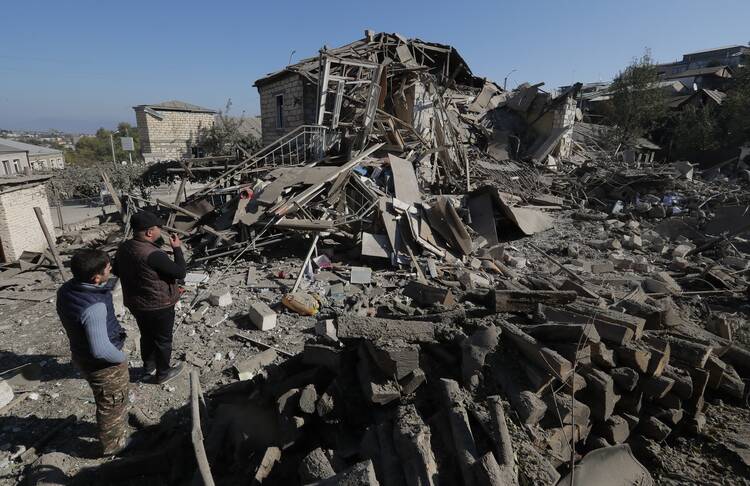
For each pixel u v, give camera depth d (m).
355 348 3.32
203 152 30.39
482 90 21.70
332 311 5.95
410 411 2.74
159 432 3.51
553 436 2.75
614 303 4.95
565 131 19.81
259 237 8.12
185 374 4.45
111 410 3.22
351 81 12.76
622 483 2.62
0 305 6.75
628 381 3.12
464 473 2.27
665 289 6.91
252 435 3.17
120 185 23.17
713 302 6.73
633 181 14.77
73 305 2.85
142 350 4.22
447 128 14.41
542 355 2.98
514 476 2.27
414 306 5.04
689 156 24.81
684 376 3.32
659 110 24.89
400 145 12.01
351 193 9.58
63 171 23.92
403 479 2.30
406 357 2.94
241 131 33.84
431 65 19.36
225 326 5.60
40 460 3.21
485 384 3.03
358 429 3.00
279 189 8.71
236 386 3.84
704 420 3.38
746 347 4.77
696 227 10.70
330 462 2.62
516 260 8.48
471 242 8.75
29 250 9.92
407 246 8.08
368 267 7.68
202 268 7.96
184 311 6.02
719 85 34.69
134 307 3.83
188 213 9.39
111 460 3.30
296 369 3.61
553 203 14.16
